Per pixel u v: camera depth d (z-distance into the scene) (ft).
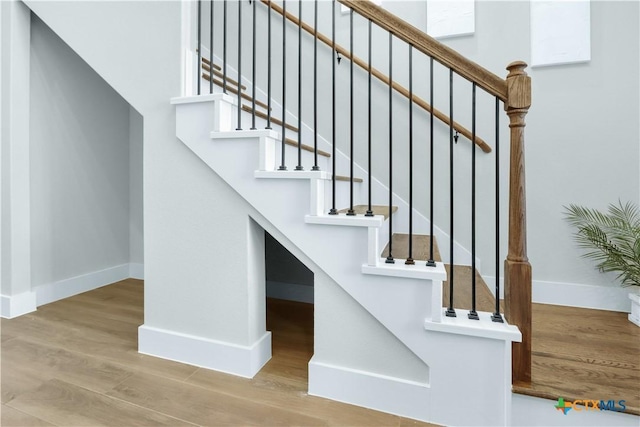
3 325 6.50
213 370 5.08
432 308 4.00
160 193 5.35
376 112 7.61
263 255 5.38
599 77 6.45
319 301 4.57
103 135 9.05
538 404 3.87
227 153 4.86
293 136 7.55
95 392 4.47
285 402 4.39
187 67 5.25
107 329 6.40
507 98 3.90
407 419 4.14
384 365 4.33
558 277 6.88
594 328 5.74
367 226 4.21
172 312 5.38
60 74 7.89
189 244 5.23
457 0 7.00
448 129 7.23
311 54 8.00
